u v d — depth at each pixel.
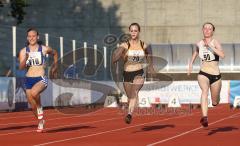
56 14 95.25
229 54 85.50
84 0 95.12
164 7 94.50
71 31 95.12
